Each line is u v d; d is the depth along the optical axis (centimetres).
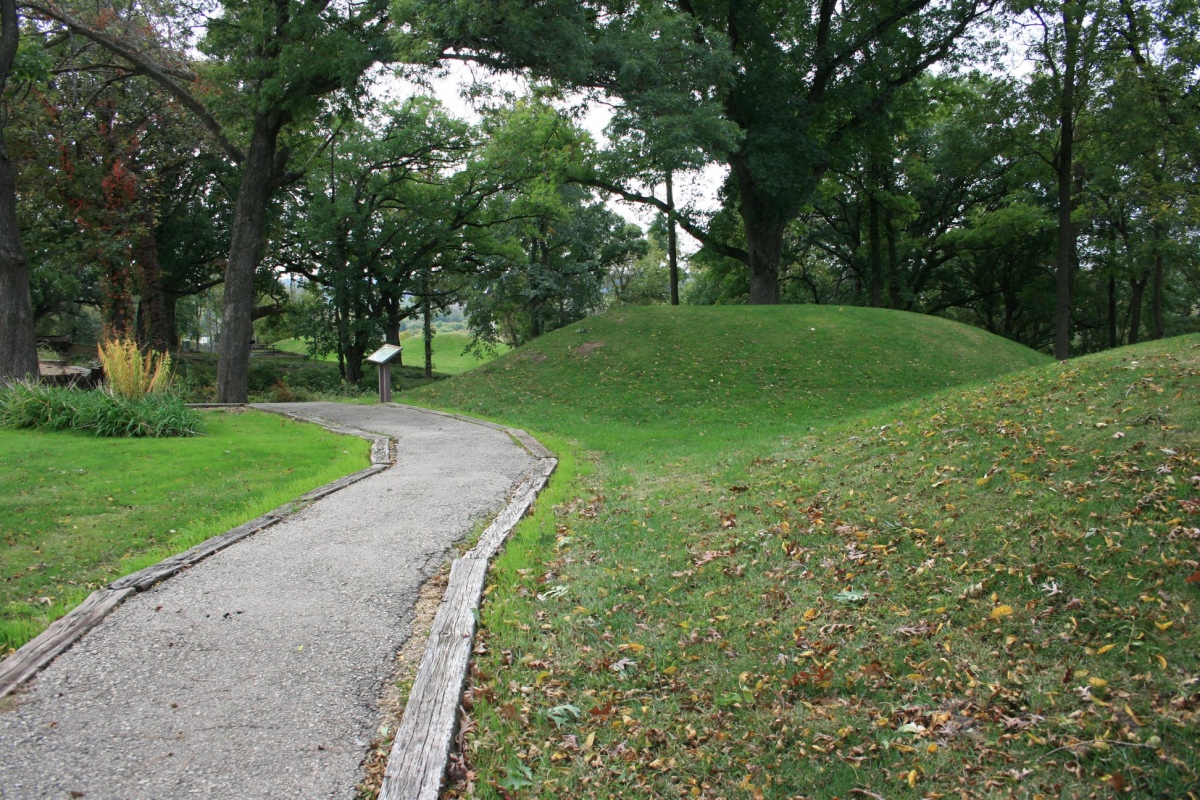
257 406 1700
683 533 676
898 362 1992
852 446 891
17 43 1528
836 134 2761
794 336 2133
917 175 3734
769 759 361
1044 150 2536
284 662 429
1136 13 1903
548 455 1115
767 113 2502
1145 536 479
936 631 446
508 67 1778
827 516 652
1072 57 2020
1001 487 614
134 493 813
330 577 564
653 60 1875
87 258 2406
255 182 1920
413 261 3325
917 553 546
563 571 598
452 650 436
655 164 2144
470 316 4119
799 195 2605
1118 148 2039
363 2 1747
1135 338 3550
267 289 3622
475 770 346
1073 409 756
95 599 504
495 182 3189
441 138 3034
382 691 402
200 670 418
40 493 793
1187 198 2000
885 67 2611
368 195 3133
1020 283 4059
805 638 461
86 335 5138
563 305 3988
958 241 3697
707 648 463
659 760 365
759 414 1647
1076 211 2319
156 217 2656
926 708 381
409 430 1355
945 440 781
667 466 1030
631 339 2166
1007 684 387
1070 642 407
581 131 2684
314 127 2150
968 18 2398
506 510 753
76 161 2272
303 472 955
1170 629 394
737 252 2997
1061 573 467
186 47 2078
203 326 9150
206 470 939
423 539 659
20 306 1527
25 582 559
